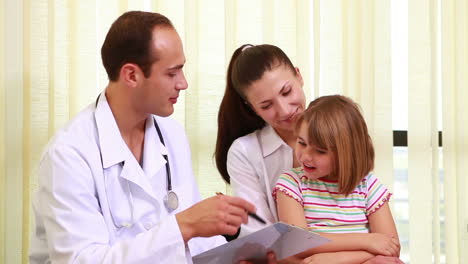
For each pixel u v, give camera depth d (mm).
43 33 1912
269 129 1609
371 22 1992
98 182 1297
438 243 2033
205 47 1962
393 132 2068
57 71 1919
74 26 1914
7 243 1917
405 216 2090
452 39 2039
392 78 2055
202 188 1971
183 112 1957
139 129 1429
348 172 1367
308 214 1419
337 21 1992
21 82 1906
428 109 2025
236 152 1588
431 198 2029
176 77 1347
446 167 2041
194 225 1205
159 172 1411
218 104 1968
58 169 1258
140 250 1185
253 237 1156
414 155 2027
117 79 1342
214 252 1193
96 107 1379
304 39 1971
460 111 2039
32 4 1907
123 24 1326
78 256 1193
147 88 1329
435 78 2023
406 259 2090
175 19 1946
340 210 1414
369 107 1990
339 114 1374
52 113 1911
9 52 1902
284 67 1490
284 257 1266
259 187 1568
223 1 1960
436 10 2021
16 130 1915
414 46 2021
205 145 1970
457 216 2041
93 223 1243
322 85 1995
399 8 2053
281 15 1975
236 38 1962
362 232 1414
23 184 1918
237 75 1521
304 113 1400
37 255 1354
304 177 1451
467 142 2041
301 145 1399
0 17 1898
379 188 1447
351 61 1993
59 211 1234
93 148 1314
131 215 1327
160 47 1308
